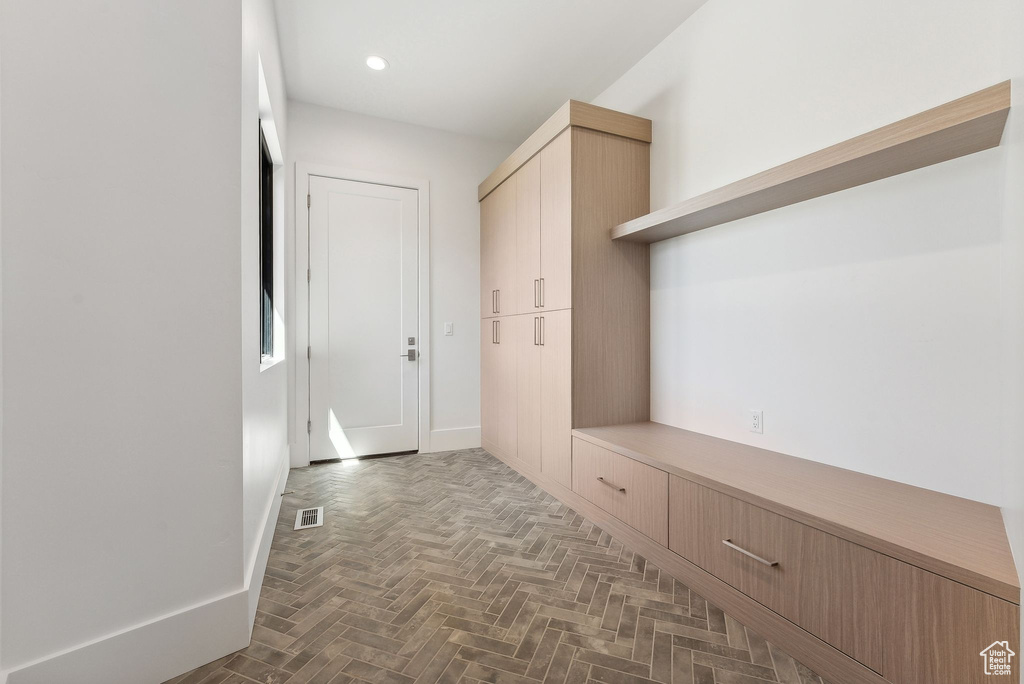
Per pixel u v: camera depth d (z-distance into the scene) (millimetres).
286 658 1375
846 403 1792
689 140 2578
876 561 1176
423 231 3959
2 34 1043
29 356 1088
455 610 1626
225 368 1404
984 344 1403
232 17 1432
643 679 1285
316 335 3615
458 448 4102
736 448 2146
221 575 1397
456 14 2580
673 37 2701
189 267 1331
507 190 3531
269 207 3025
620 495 2201
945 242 1495
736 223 2268
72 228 1139
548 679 1286
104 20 1174
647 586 1794
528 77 3211
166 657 1278
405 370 3928
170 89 1292
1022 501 948
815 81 1914
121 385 1218
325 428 3660
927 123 1295
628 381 2805
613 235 2699
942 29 1508
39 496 1102
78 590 1151
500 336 3703
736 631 1508
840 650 1252
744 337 2230
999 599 960
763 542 1477
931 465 1535
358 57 2992
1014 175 1132
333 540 2219
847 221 1784
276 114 2658
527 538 2242
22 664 1072
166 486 1294
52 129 1106
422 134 3979
